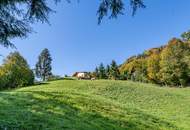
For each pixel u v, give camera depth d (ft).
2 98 74.54
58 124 57.26
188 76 260.83
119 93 150.61
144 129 73.36
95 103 88.79
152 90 167.94
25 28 24.39
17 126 50.62
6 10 23.53
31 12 24.03
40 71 406.00
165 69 267.59
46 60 409.90
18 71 190.80
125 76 350.84
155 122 84.33
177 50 265.34
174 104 135.95
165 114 112.37
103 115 76.54
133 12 24.62
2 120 52.03
